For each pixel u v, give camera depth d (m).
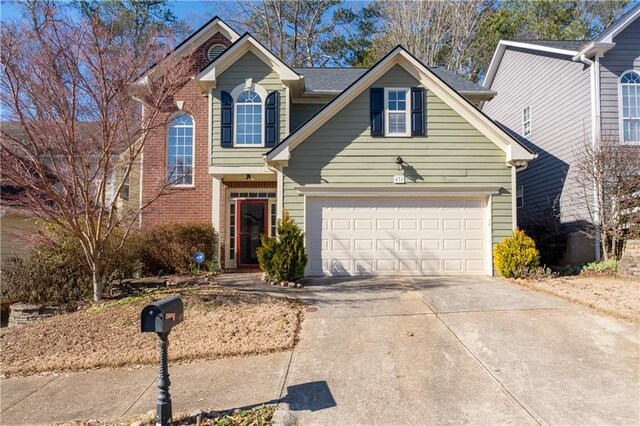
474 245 11.23
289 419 4.11
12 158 7.80
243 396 4.64
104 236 9.35
